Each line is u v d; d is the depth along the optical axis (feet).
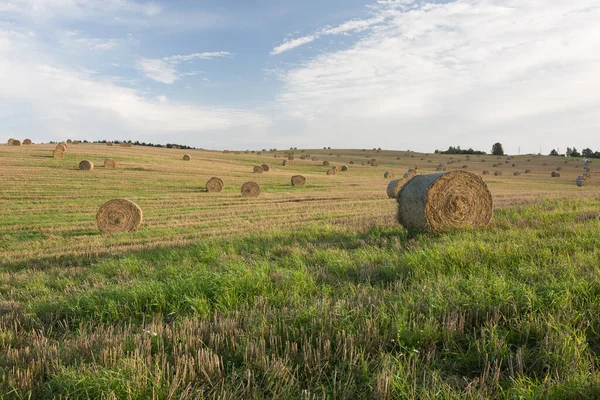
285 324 12.64
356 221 46.39
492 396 8.86
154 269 23.71
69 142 271.69
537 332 11.34
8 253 36.17
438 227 33.22
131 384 9.42
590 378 8.88
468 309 13.07
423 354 10.93
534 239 23.13
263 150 421.18
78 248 38.09
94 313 16.10
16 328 14.98
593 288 13.61
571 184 157.38
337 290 16.76
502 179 180.45
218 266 23.13
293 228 43.16
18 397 9.80
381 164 269.23
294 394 9.34
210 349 11.30
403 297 14.34
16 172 108.37
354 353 10.84
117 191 91.61
